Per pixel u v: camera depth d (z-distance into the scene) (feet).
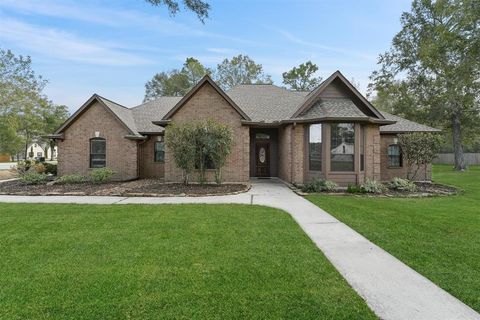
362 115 44.78
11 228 22.62
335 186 43.32
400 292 12.48
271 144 63.57
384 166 58.54
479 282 13.44
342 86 50.06
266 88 71.41
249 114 58.49
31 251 17.35
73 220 25.20
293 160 49.96
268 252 17.21
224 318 10.39
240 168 51.39
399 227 23.12
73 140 57.57
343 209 30.14
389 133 57.98
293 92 69.77
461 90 81.87
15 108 93.09
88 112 57.47
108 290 12.43
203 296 11.96
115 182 53.21
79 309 10.96
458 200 36.73
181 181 51.57
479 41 54.34
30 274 14.06
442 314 10.82
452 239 20.02
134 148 57.00
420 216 26.96
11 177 68.69
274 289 12.60
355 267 15.21
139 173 60.59
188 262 15.60
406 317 10.60
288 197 38.06
